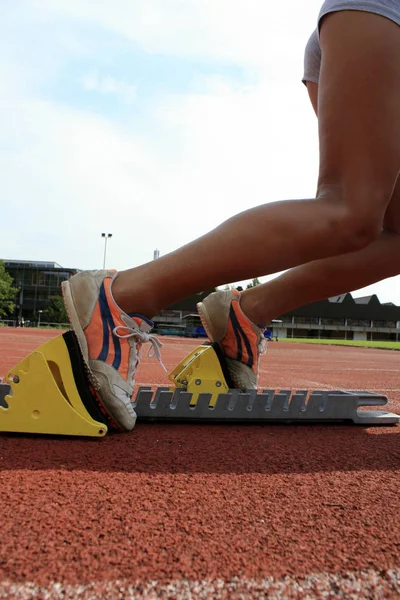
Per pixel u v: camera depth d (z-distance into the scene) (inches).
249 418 35.4
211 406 37.2
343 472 25.5
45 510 19.7
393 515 20.6
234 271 28.8
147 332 31.4
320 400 36.4
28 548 17.0
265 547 17.7
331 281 37.8
